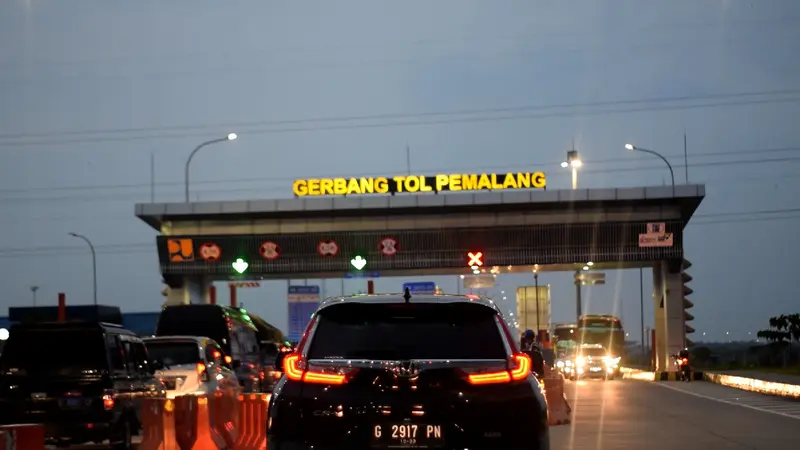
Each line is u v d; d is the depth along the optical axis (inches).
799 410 1070.4
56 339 722.2
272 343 1557.6
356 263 1921.8
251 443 691.4
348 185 2037.4
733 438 775.1
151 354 963.3
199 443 644.1
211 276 2059.5
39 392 713.6
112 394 717.9
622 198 1914.4
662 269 2059.5
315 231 1979.6
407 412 330.0
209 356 1003.9
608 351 2389.3
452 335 346.9
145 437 629.9
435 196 1918.1
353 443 330.0
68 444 714.8
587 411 1070.4
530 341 1015.0
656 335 2143.2
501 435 332.8
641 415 1009.5
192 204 1941.4
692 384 1771.7
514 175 2009.1
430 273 2134.6
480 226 1972.2
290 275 2071.9
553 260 1972.2
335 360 341.7
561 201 1918.1
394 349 342.6
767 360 2630.4
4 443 399.2
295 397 335.6
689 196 1908.2
